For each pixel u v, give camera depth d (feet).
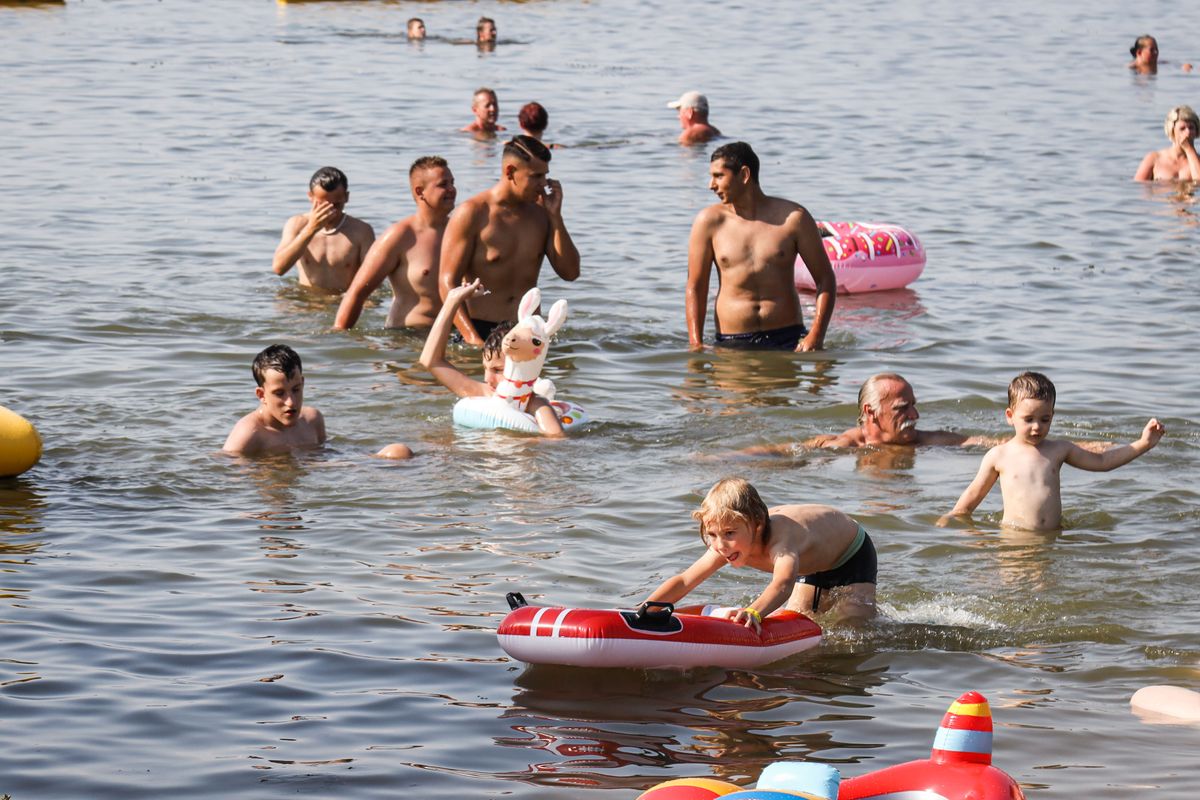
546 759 43.86
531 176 101.91
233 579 58.85
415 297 105.70
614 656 49.60
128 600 56.29
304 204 149.59
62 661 50.37
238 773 42.52
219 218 141.90
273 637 53.01
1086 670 51.47
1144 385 91.40
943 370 96.22
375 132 196.13
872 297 118.01
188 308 108.88
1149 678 50.67
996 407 87.86
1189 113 167.02
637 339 103.81
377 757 43.75
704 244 103.04
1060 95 237.66
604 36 319.68
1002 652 53.26
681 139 192.44
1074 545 64.80
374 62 270.05
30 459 71.36
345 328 104.94
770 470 75.92
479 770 43.06
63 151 176.14
